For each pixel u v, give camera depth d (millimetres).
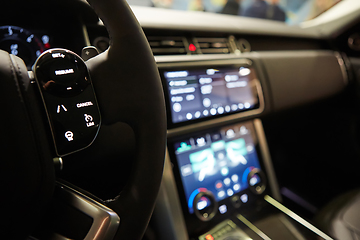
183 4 1216
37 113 333
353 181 1269
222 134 817
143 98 386
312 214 1136
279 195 882
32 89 335
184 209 716
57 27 646
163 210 676
